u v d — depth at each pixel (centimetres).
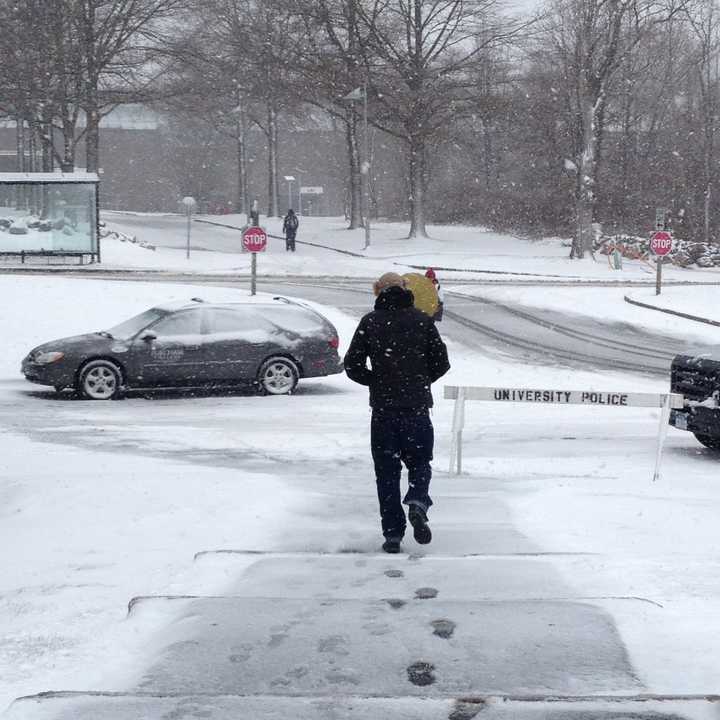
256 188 10806
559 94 6388
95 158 5381
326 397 1898
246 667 438
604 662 438
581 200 5341
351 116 6069
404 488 976
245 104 7562
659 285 3428
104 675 438
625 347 2534
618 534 754
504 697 376
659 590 572
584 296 3434
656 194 6794
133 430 1465
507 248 5856
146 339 1856
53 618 539
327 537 754
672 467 1156
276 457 1218
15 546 744
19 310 2556
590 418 1684
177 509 844
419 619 501
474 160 8094
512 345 2525
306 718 362
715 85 6825
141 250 4781
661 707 363
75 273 3678
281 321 1945
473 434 1473
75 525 795
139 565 669
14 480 1000
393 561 654
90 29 4988
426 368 721
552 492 930
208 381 1884
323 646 462
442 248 5734
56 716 367
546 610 512
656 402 1045
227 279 3716
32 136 6638
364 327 717
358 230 6681
